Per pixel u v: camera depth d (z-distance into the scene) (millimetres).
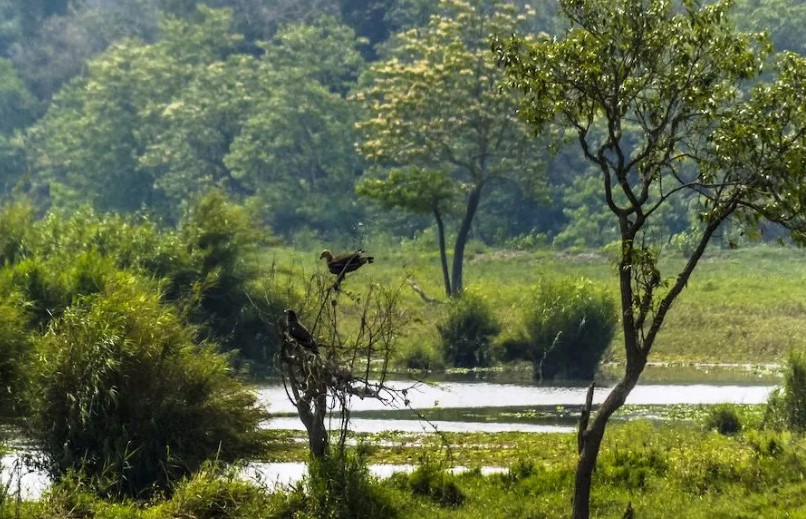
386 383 58438
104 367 32469
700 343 70938
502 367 66062
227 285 63281
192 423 33281
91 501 29062
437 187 84812
